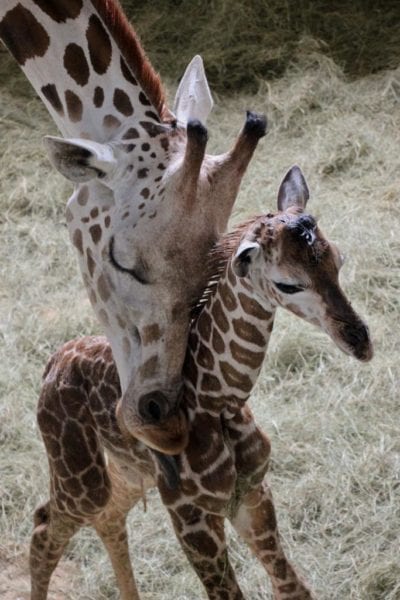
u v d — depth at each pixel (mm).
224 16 9773
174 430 3879
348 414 5867
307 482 5473
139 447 4172
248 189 7930
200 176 3809
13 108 9203
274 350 6367
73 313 6898
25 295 7203
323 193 7793
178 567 5203
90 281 4059
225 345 3857
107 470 4480
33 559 4691
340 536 5242
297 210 3738
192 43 9719
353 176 8039
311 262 3539
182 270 3814
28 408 6219
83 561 5316
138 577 5133
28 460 5840
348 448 5660
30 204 8125
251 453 4047
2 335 6824
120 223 3877
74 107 4191
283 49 9367
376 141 8219
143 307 3867
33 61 4258
